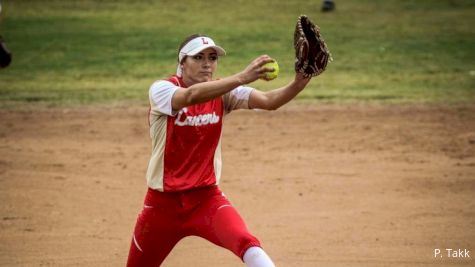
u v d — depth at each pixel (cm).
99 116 5775
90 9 9538
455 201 3825
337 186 4094
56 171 4406
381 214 3628
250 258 2064
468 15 9238
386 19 9088
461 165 4491
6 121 5647
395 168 4434
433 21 8994
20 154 4762
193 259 3064
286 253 3109
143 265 2292
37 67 7375
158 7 9644
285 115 5806
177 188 2173
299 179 4228
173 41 8162
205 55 2198
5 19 9031
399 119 5628
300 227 3447
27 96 6419
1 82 6881
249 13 9319
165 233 2228
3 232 3412
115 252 3152
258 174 4334
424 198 3878
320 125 5481
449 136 5156
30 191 4034
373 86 6712
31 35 8425
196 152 2189
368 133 5247
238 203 3816
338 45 8050
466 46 8000
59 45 8075
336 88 6669
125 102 6206
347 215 3616
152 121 2188
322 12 9375
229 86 1983
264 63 1967
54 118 5728
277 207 3750
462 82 6800
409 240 3262
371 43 8138
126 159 4666
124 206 3791
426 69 7256
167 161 2183
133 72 7175
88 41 8212
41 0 9912
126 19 9081
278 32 8444
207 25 8769
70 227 3488
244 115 5834
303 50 2052
